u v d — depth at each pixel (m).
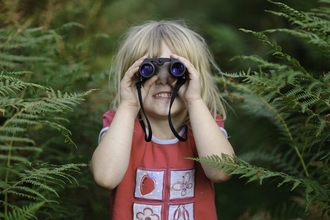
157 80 2.45
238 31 6.00
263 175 2.14
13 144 3.10
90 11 4.63
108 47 4.73
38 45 3.34
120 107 2.43
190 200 2.43
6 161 3.07
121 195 2.43
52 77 3.23
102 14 4.75
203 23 6.73
